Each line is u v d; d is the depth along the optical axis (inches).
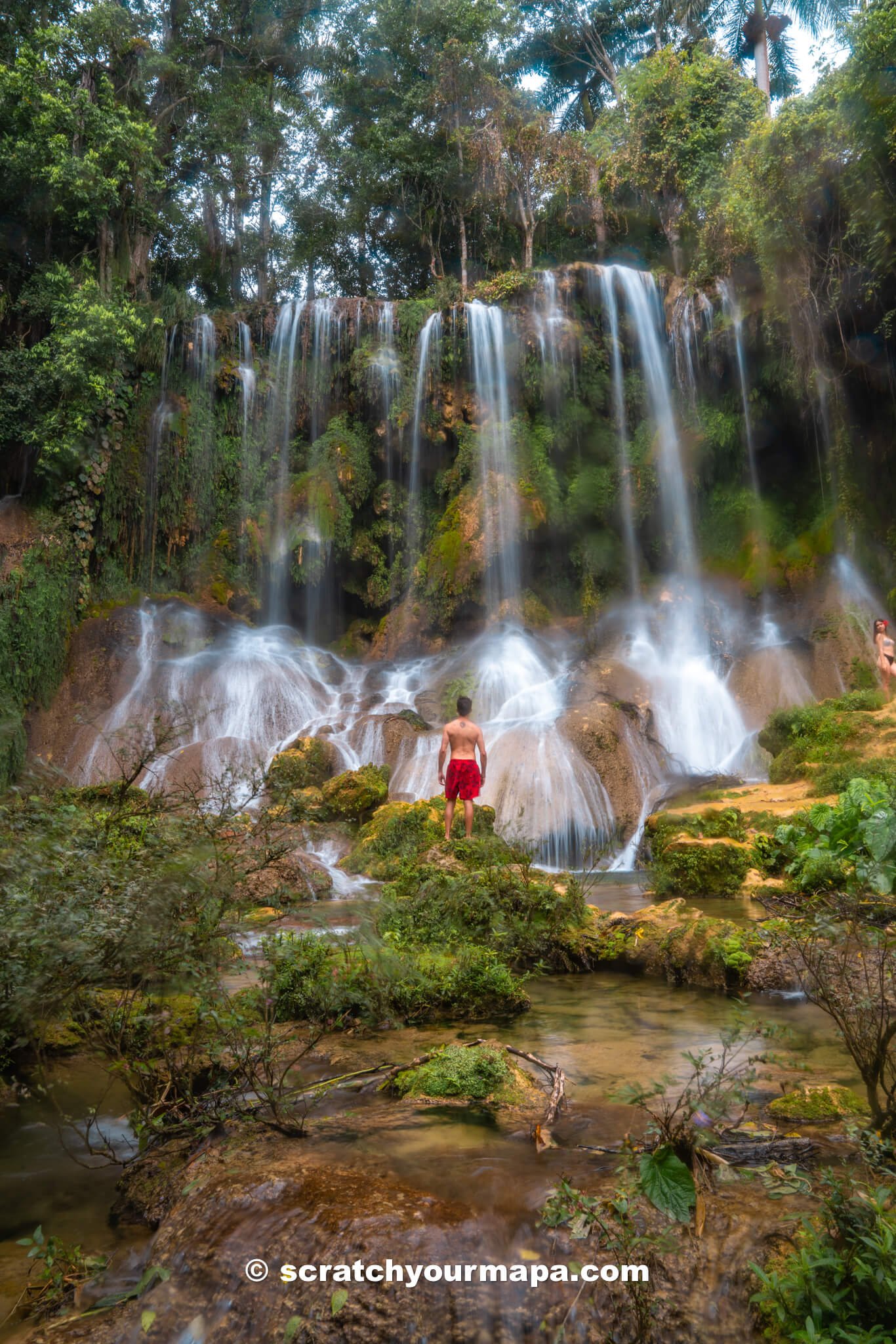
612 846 530.0
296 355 1007.6
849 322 754.2
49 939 112.3
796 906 204.7
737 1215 94.3
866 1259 83.5
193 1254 99.3
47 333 867.4
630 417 979.9
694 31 1264.8
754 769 676.1
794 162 701.3
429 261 1398.9
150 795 160.9
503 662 802.8
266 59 1268.5
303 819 163.6
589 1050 168.1
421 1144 120.5
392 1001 193.2
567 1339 84.0
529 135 1142.3
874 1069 118.8
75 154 868.0
